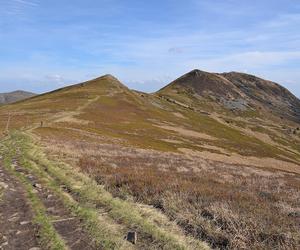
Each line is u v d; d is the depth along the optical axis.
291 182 34.34
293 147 190.25
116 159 33.97
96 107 128.75
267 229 13.12
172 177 24.28
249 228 13.09
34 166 21.97
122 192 17.89
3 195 14.74
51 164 23.47
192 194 18.36
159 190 18.56
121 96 164.12
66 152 33.47
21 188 16.34
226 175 32.19
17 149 30.09
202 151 94.69
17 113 96.88
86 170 23.94
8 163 22.45
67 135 62.84
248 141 151.50
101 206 14.73
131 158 37.00
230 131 168.62
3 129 58.69
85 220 12.53
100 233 11.41
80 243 10.68
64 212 13.38
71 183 18.11
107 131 87.81
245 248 11.67
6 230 11.16
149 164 32.91
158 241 11.41
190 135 123.19
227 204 16.30
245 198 18.78
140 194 17.77
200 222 13.70
